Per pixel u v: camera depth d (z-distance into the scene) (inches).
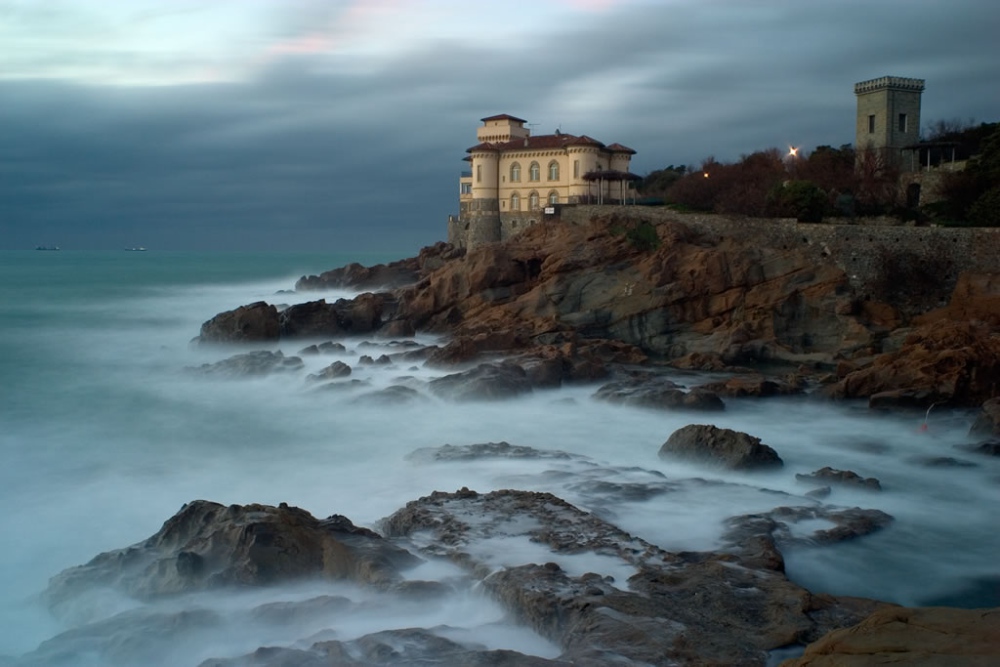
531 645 657.6
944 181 2679.6
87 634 677.9
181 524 867.4
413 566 794.8
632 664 579.8
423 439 1457.9
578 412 1619.1
